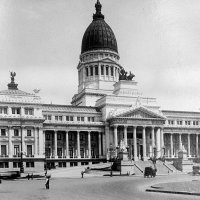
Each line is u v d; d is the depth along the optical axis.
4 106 147.62
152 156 162.00
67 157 159.25
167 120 184.12
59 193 58.97
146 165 141.00
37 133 151.12
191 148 189.50
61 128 160.00
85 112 169.25
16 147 147.38
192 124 189.38
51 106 164.88
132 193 57.06
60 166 157.62
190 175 117.19
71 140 167.00
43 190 65.44
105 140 166.38
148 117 167.25
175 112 187.00
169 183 72.38
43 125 156.75
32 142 149.62
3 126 145.75
